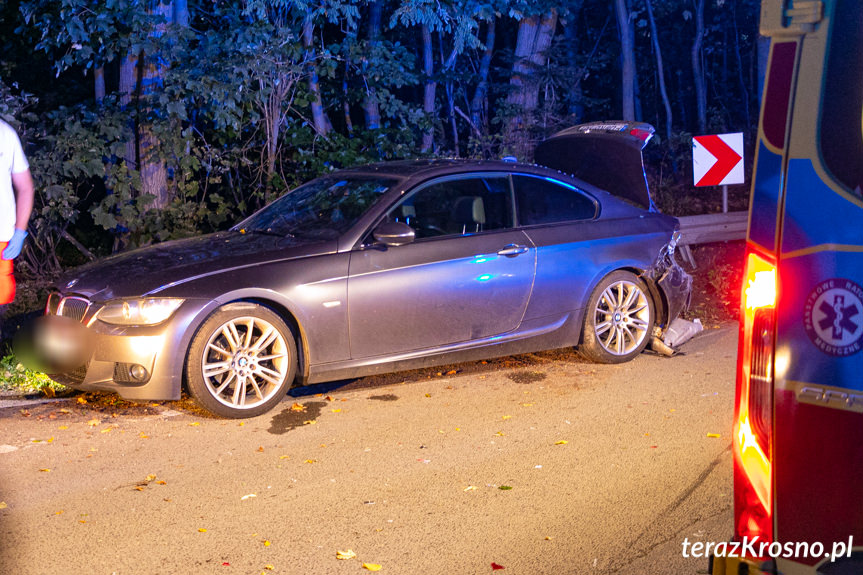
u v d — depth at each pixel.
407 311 6.49
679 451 5.40
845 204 2.27
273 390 6.21
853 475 2.27
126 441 5.69
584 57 20.67
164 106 10.41
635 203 7.80
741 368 2.51
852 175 2.26
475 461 5.30
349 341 6.34
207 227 11.69
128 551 4.13
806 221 2.33
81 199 11.28
